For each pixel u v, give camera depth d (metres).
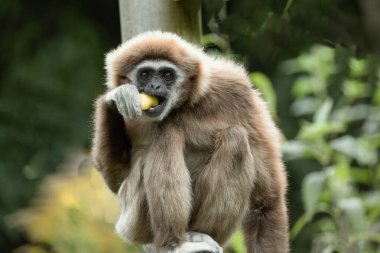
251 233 15.03
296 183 29.81
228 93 14.82
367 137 21.22
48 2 32.69
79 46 31.42
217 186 14.18
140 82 14.65
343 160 20.50
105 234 21.66
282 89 29.64
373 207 20.11
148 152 14.40
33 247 23.94
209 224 14.28
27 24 32.53
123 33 15.73
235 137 14.20
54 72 31.19
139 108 13.84
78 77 31.14
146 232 14.62
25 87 31.42
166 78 14.59
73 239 21.67
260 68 28.89
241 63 17.20
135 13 15.52
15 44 32.41
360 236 19.61
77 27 31.86
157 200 13.96
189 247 13.79
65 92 31.14
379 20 20.36
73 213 21.84
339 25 19.97
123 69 14.79
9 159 30.70
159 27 15.47
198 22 15.75
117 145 14.52
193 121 14.70
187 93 14.65
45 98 31.22
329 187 19.66
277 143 15.12
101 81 31.25
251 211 15.03
